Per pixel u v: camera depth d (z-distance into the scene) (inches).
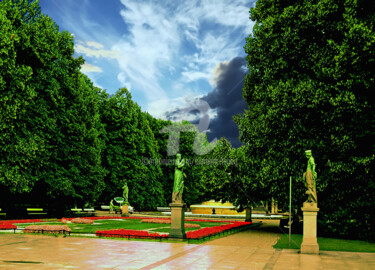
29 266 442.0
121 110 2187.5
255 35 1157.1
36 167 1322.6
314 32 1019.3
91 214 1878.7
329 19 978.1
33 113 1357.0
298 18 1020.5
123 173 2145.7
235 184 1205.7
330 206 925.8
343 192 893.8
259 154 1080.8
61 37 1547.7
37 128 1349.7
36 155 1318.9
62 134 1449.3
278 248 697.6
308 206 642.2
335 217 900.0
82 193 1589.6
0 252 546.6
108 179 2114.9
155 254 569.3
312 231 633.6
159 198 2395.4
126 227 1096.8
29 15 1441.9
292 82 1005.8
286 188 981.8
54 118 1417.3
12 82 1215.6
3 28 1177.4
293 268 481.1
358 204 874.1
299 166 954.7
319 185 900.0
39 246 623.2
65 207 1622.8
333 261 549.3
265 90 1096.2
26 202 1648.6
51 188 1401.3
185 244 710.5
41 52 1376.7
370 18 922.7
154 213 2300.7
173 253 584.7
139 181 2241.6
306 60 1008.2
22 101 1229.7
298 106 951.0
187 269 451.8
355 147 874.8
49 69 1448.1
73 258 510.3
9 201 1475.1
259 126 1052.5
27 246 619.2
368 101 894.4
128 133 2198.6
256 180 1063.6
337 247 733.9
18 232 860.6
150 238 772.6
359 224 884.0
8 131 1214.3
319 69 952.9
